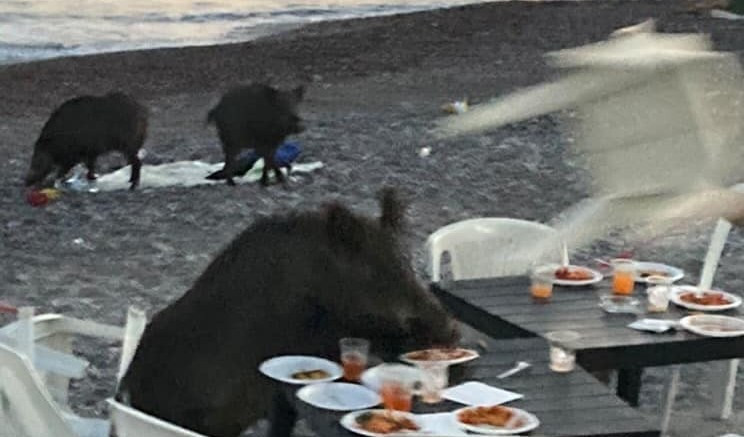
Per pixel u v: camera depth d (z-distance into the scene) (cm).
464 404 324
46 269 739
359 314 343
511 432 301
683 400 531
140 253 784
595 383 345
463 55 1041
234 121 966
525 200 920
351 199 932
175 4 1177
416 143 1084
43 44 1216
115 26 1223
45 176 940
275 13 1171
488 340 394
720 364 508
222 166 1034
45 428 320
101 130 952
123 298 681
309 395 324
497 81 855
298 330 344
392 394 315
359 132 1121
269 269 344
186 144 1113
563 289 460
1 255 768
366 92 1162
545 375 352
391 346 346
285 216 354
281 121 969
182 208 906
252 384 340
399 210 357
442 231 512
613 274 469
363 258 345
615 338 391
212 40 1187
